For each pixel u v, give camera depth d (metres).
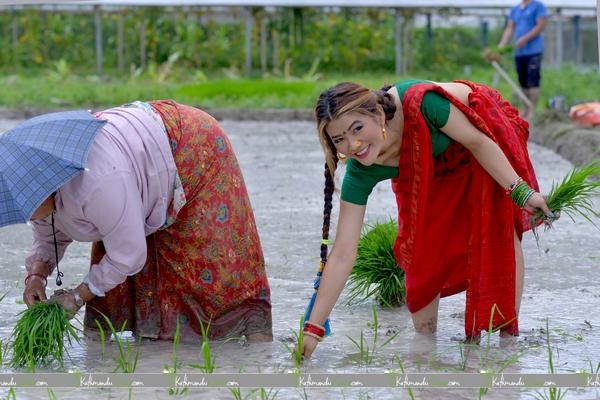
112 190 8.96
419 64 58.88
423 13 58.25
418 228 9.67
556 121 30.69
